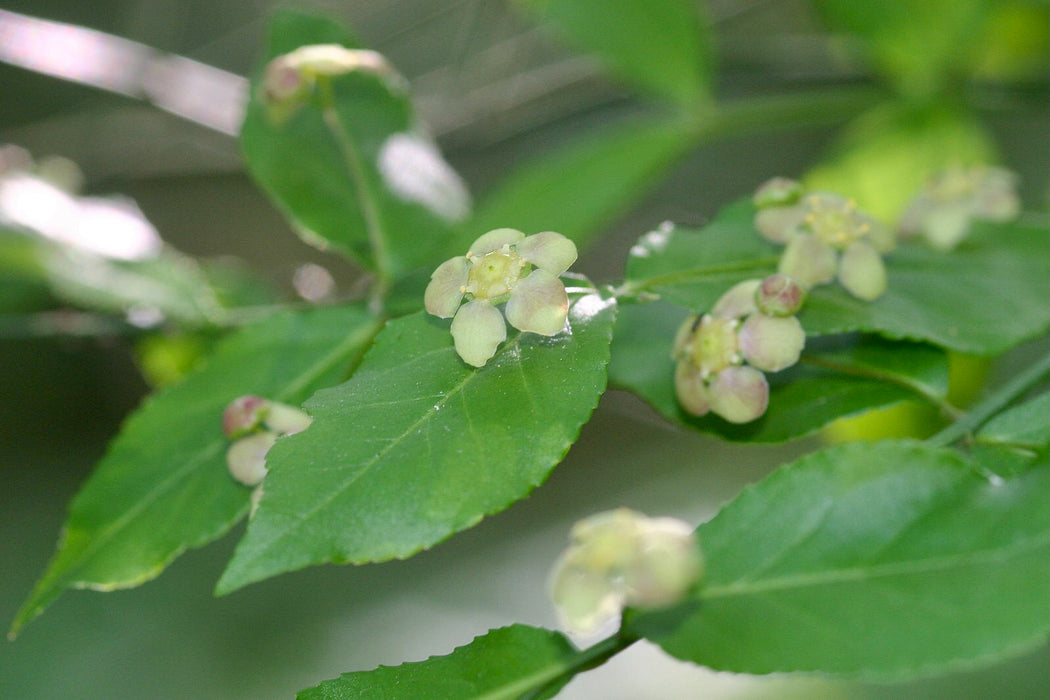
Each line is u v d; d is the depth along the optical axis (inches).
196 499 10.1
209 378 10.5
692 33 13.1
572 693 13.0
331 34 11.4
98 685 16.4
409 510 8.9
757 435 10.1
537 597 16.3
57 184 15.2
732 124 13.3
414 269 11.1
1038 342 12.7
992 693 12.0
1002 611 8.8
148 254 14.2
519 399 9.1
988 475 9.1
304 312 10.7
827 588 9.0
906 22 13.2
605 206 12.2
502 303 9.3
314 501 8.9
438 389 9.2
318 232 11.2
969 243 10.9
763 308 9.8
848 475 9.2
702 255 10.2
